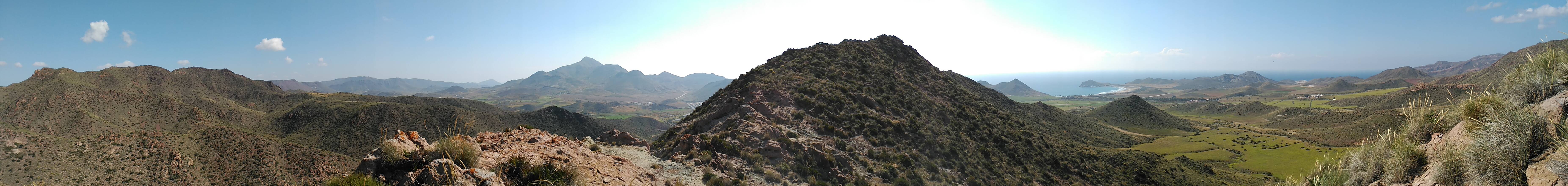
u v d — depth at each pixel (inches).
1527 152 201.9
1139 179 1568.7
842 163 970.7
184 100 4564.5
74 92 3634.4
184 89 5492.1
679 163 732.7
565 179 413.1
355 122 3784.5
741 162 809.5
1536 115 213.5
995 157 1373.0
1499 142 212.1
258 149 2345.0
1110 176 1524.4
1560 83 227.5
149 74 5300.2
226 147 2283.5
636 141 836.0
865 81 1860.2
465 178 344.8
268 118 4534.9
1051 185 1296.8
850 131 1263.5
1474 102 253.8
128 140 2144.4
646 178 603.8
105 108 3644.2
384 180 368.8
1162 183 1592.0
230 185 2063.2
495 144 631.8
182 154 2138.3
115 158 2007.9
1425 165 256.4
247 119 4382.4
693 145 804.6
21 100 3240.7
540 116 4990.2
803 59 2041.1
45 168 1819.6
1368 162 294.2
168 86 5300.2
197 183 2036.2
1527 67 257.6
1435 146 261.6
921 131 1369.3
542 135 739.4
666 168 700.0
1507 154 207.0
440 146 388.2
